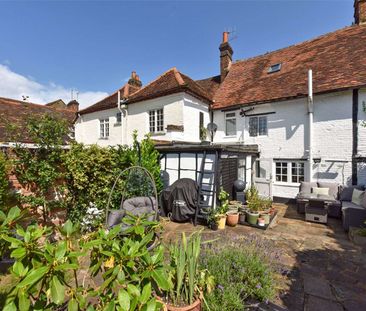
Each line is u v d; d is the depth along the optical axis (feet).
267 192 32.76
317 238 18.48
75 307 4.60
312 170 30.19
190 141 34.09
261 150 34.88
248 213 22.22
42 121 15.89
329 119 29.43
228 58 46.44
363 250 15.93
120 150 22.04
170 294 7.57
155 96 35.09
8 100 44.34
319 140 30.14
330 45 36.17
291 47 42.24
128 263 4.99
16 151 14.64
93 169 18.06
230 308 8.29
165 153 28.55
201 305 7.81
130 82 49.75
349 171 28.12
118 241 5.74
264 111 34.63
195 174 25.81
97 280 10.82
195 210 22.33
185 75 42.19
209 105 39.83
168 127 31.12
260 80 39.27
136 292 4.74
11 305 4.09
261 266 10.53
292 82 34.01
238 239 15.78
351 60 30.96
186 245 8.31
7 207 13.75
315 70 33.45
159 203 24.47
